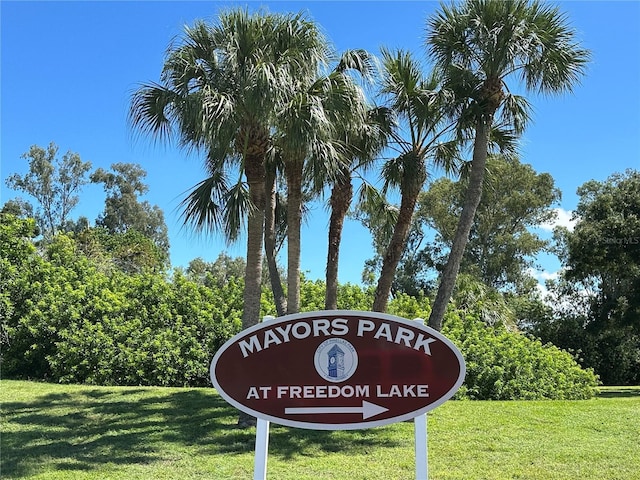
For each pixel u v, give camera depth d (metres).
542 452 7.87
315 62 8.76
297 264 10.61
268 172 11.34
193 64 8.69
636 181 25.41
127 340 14.55
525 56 10.38
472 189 11.20
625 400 14.40
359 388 4.78
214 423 9.41
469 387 13.98
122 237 36.16
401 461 7.31
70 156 51.25
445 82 11.21
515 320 24.84
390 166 11.98
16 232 16.09
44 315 14.76
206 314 15.27
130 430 8.95
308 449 7.94
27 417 9.82
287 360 4.85
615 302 27.84
